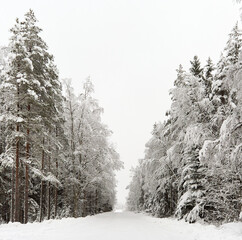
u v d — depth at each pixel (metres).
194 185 18.55
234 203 16.19
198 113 18.72
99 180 27.17
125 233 12.52
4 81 17.19
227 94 18.28
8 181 22.89
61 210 29.89
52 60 22.41
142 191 58.16
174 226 16.50
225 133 11.57
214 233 11.47
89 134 27.42
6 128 19.20
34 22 19.11
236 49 18.00
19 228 12.59
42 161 21.28
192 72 24.08
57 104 23.48
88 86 28.38
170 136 25.53
